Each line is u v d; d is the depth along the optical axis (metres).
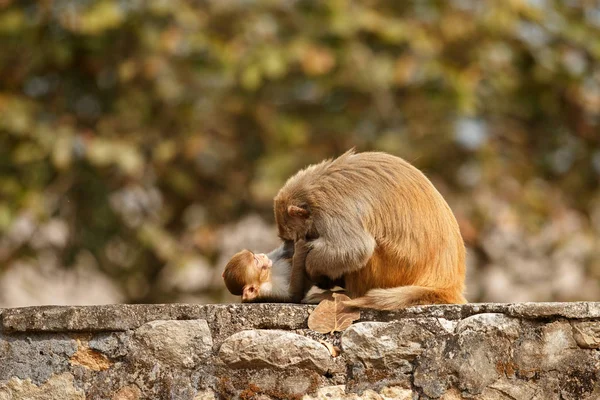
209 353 14.65
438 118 34.75
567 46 36.22
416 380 14.20
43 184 33.38
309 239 16.44
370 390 14.26
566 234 36.16
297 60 32.81
